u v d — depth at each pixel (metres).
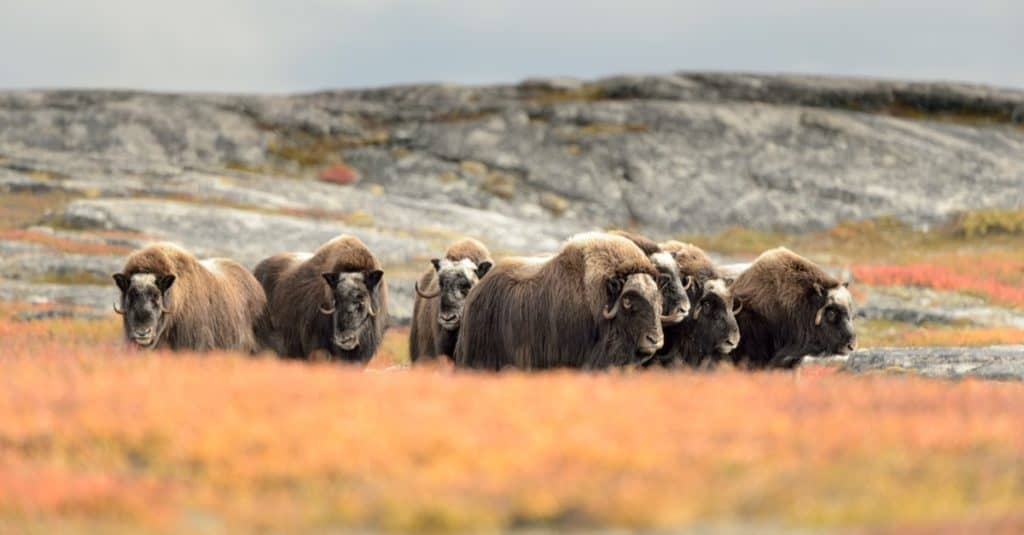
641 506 26.88
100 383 39.00
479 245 68.81
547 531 26.62
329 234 157.25
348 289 62.84
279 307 68.00
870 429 33.72
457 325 62.69
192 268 60.69
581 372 50.34
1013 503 28.36
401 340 100.69
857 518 27.03
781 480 28.97
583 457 29.91
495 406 35.16
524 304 55.12
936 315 123.06
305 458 29.75
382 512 27.06
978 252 183.00
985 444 32.88
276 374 42.00
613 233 59.34
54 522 26.69
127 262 59.19
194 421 33.12
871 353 79.69
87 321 104.19
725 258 186.00
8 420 33.97
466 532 26.20
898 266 153.12
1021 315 126.50
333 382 39.97
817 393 41.47
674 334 58.94
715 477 29.17
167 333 59.19
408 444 30.69
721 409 35.91
